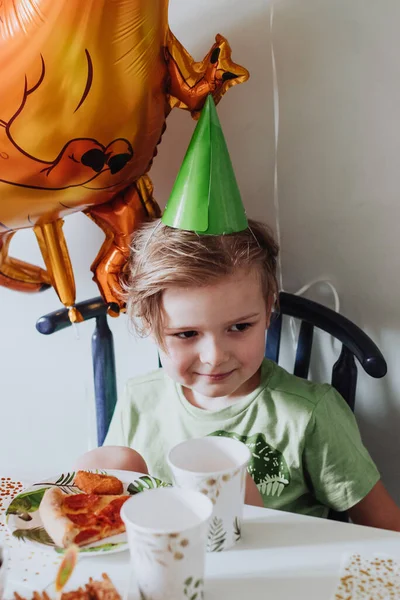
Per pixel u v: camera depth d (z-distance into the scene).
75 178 0.79
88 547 0.58
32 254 1.13
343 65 0.89
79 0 0.68
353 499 0.89
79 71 0.70
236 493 0.57
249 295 0.81
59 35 0.69
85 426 1.23
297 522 0.62
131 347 1.13
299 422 0.89
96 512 0.61
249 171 0.98
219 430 0.94
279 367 0.95
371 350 0.87
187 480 0.57
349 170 0.93
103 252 0.95
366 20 0.87
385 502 0.89
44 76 0.70
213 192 0.77
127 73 0.73
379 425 1.03
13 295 1.18
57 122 0.73
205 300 0.79
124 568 0.56
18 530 0.60
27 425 1.27
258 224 0.90
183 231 0.82
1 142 0.74
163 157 1.00
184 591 0.50
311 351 1.02
